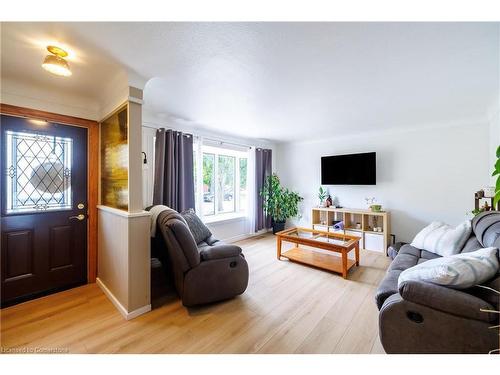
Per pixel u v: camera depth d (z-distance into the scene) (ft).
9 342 5.52
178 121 11.66
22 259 7.46
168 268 8.36
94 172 8.92
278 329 6.06
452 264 4.37
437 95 8.21
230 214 15.87
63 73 5.68
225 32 4.77
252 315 6.71
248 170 16.30
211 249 7.28
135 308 6.58
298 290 8.28
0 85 6.95
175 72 6.49
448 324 4.14
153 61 5.91
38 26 4.55
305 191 17.07
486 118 10.81
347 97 8.39
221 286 7.23
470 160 11.27
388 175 13.53
